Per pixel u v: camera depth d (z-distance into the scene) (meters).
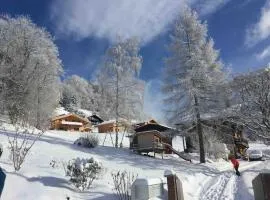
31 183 10.12
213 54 31.61
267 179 8.88
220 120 31.03
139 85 35.75
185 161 28.97
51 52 46.03
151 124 37.50
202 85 30.16
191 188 13.72
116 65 35.34
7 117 39.09
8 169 11.42
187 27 32.06
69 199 9.59
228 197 11.59
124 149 30.53
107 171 15.12
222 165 29.83
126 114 34.81
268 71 27.53
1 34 43.72
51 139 27.88
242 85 28.50
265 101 25.67
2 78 39.41
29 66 42.62
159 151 30.25
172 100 30.31
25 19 45.12
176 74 30.78
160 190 10.13
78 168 10.82
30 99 41.62
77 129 66.06
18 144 19.38
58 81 47.50
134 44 36.25
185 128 31.14
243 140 45.69
